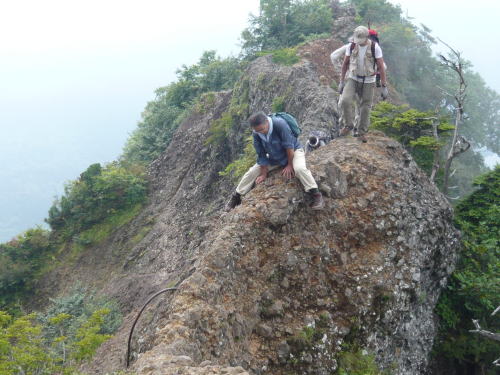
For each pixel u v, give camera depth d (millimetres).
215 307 5680
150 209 25672
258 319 6145
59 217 27234
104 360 13555
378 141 8820
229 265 6145
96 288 22156
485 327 10359
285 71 20812
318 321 6434
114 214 26281
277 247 6621
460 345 10156
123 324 16734
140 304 17953
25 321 8586
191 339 5230
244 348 5793
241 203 7125
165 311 5988
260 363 5828
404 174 8336
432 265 8484
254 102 21984
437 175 14797
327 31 27359
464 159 30109
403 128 14180
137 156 32469
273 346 6012
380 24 28828
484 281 10305
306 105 17438
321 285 6684
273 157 6887
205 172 23812
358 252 7246
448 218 9055
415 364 7980
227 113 24250
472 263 11102
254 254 6426
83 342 8406
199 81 34062
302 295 6543
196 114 29734
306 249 6758
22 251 26094
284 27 28906
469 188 21672
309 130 15125
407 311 7516
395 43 26391
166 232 22469
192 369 4320
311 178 6664
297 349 6070
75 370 8344
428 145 13109
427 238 8203
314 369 6098
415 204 8117
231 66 33062
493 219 12383
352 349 6582
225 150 23469
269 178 7141
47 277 24750
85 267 24156
